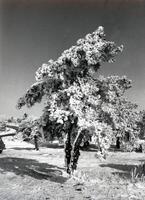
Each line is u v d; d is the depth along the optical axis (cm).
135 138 2955
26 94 2883
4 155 4122
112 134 2683
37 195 2011
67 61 2742
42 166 3105
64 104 2761
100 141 2575
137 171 3431
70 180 2586
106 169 3566
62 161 4044
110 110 2786
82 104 2648
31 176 2459
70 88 2673
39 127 2984
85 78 2833
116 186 2517
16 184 2186
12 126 7262
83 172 3112
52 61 2753
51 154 4978
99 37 2784
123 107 2930
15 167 2667
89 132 2727
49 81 2838
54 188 2230
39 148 6091
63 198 2019
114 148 6400
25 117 5384
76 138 2730
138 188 2503
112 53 2820
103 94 2898
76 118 2734
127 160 4703
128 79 2952
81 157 4844
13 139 6981
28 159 3734
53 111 2688
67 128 2795
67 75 2783
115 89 2922
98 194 2220
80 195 2139
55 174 2712
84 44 2722
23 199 1903
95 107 2777
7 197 1906
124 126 2877
